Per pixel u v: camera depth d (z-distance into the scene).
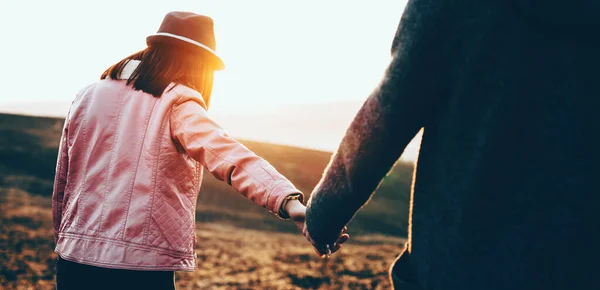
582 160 0.87
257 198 1.65
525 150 0.89
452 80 0.96
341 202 1.13
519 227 0.90
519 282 0.90
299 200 1.66
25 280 7.72
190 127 1.70
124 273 1.62
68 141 1.80
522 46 0.88
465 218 0.93
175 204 1.69
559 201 0.88
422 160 1.04
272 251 14.97
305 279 10.50
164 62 1.78
